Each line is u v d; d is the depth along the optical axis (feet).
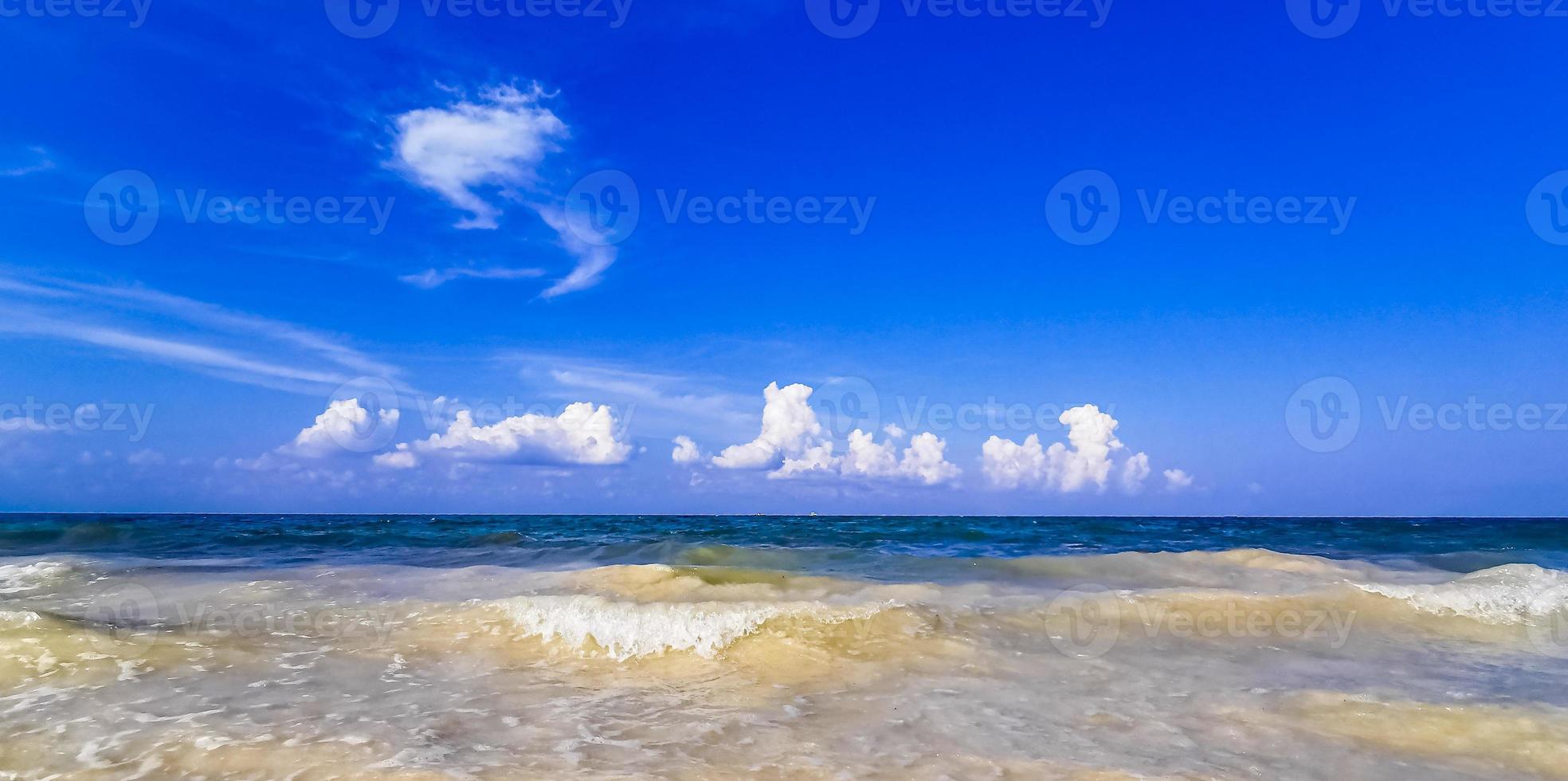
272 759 16.61
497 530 96.12
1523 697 22.06
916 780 15.90
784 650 26.89
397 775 15.80
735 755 17.39
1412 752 17.66
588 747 17.88
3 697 20.52
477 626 29.25
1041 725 19.70
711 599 34.47
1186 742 18.37
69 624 27.09
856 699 22.17
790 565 53.67
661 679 24.20
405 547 66.95
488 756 17.07
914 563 53.93
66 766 16.11
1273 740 18.52
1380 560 60.80
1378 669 25.50
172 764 16.29
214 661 24.66
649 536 85.30
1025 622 31.37
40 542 73.05
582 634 28.07
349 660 25.38
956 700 22.00
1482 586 37.73
